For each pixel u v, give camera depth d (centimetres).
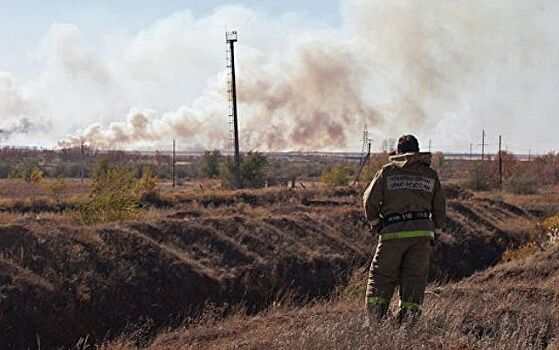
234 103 4894
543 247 2631
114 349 1273
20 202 2872
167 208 3122
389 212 759
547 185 7944
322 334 676
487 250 3070
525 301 970
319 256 2433
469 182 6166
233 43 4884
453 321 755
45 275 1736
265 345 719
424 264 759
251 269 2192
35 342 1566
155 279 1922
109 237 2012
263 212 2917
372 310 744
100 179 2478
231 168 5197
